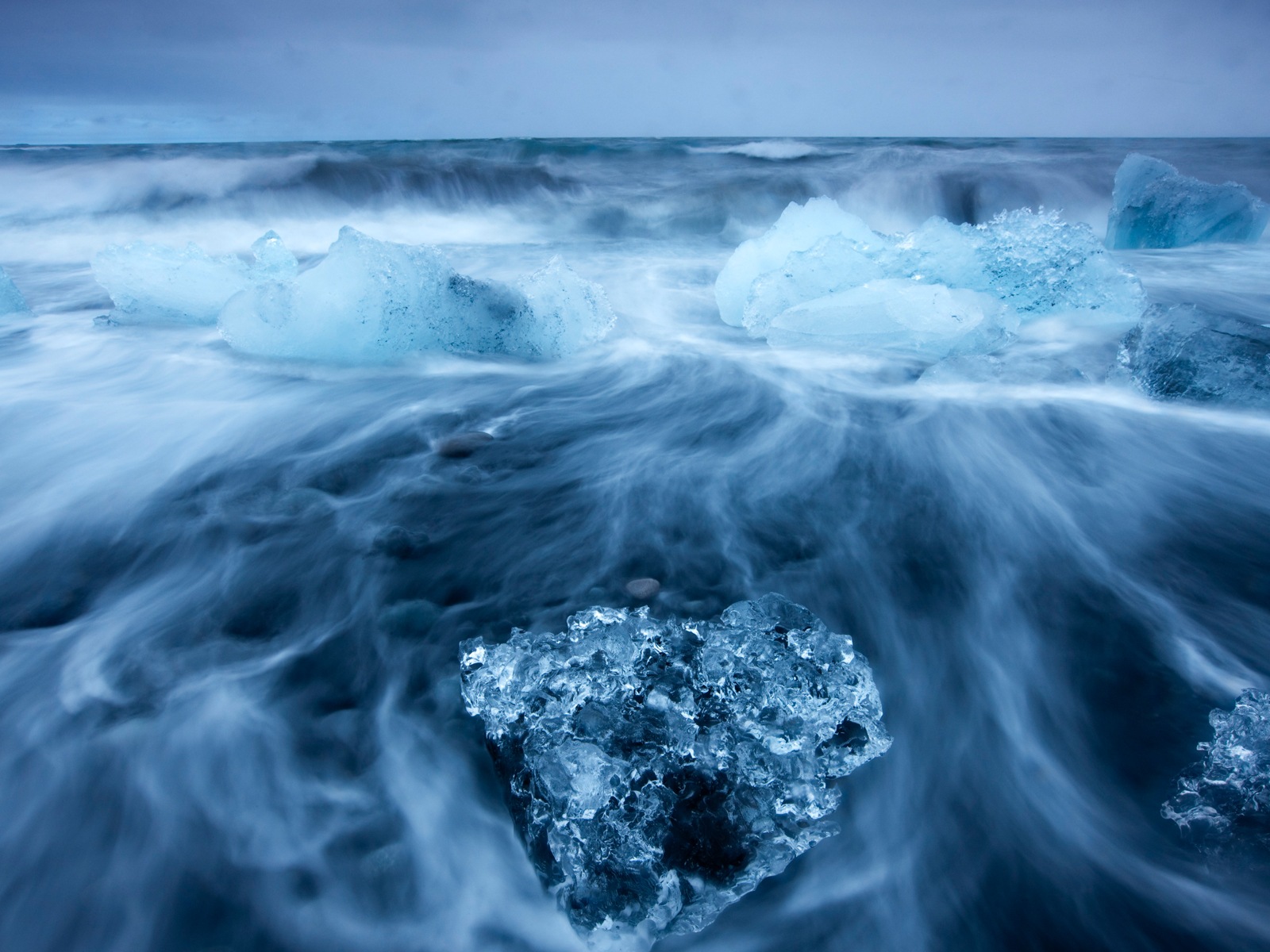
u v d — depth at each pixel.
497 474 3.41
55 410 4.07
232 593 2.54
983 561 2.68
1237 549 2.73
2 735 1.93
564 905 1.53
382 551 2.76
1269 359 3.83
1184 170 15.57
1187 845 1.63
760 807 1.68
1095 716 1.99
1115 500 3.12
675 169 16.00
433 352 4.92
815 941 1.50
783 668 1.84
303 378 4.59
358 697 2.08
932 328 4.70
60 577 2.64
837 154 18.38
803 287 5.18
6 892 1.58
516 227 11.93
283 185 12.82
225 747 1.91
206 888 1.58
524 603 2.46
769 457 3.57
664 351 5.21
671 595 2.49
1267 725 1.76
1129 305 5.21
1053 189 13.41
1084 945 1.46
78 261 8.81
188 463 3.51
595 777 1.60
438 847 1.69
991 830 1.70
